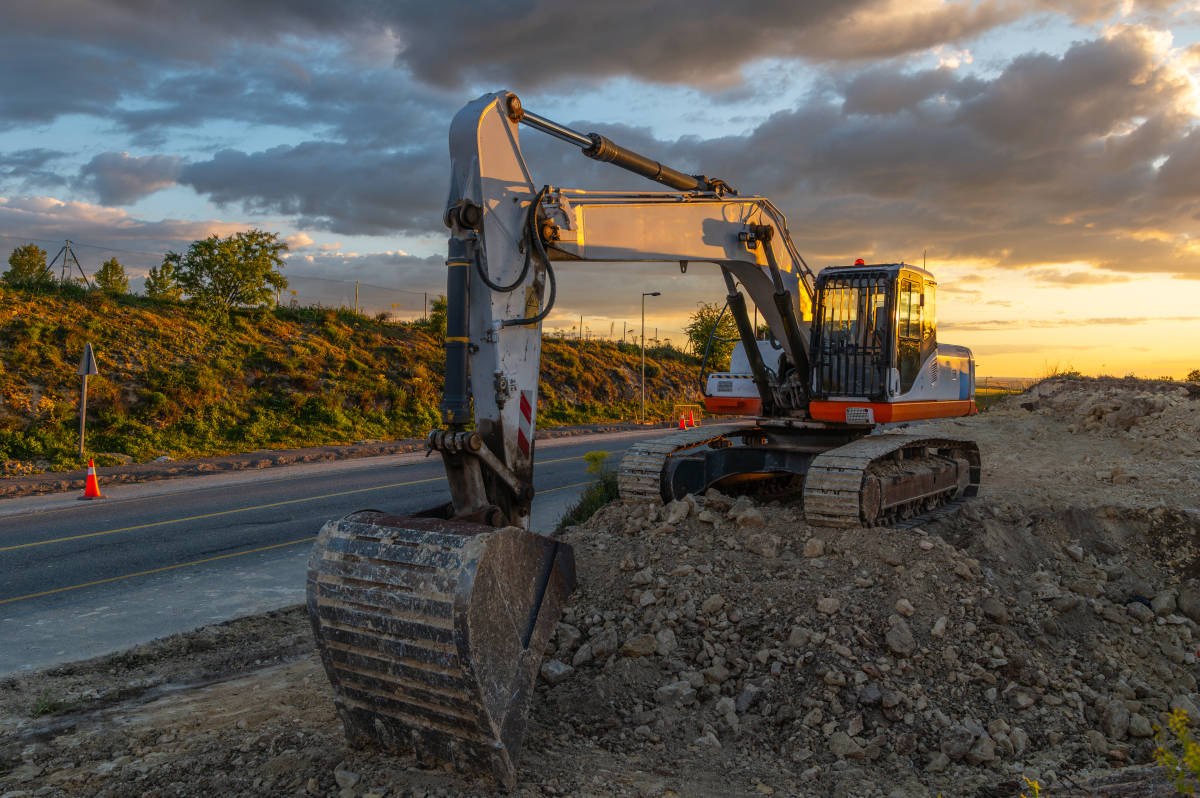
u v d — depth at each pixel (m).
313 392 29.47
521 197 5.45
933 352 9.86
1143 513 9.14
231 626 7.70
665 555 7.30
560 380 42.81
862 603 6.29
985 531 8.20
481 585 4.09
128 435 22.72
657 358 51.84
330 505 14.94
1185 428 13.27
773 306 8.97
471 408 4.88
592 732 5.12
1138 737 5.45
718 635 6.11
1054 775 4.85
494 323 5.08
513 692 4.27
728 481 10.80
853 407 8.90
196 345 29.14
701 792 4.40
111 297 30.45
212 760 4.61
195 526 12.94
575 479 17.94
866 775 4.73
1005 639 6.21
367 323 37.75
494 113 5.25
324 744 4.77
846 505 7.48
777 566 6.96
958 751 4.97
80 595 8.97
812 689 5.45
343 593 4.40
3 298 27.08
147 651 6.96
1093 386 16.92
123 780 4.40
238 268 33.91
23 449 20.50
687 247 7.50
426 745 4.38
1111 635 6.90
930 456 10.06
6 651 7.11
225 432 25.05
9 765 4.67
